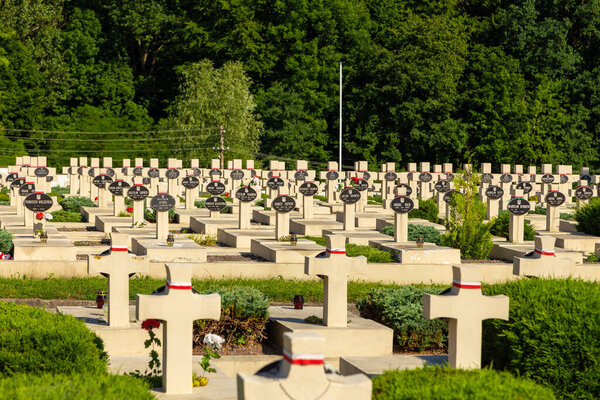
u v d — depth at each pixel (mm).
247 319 16484
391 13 95688
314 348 7891
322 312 17891
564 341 12109
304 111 88125
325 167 87188
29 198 29234
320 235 34250
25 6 85000
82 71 89125
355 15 91688
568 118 83625
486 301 12258
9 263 23438
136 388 9664
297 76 88500
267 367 8359
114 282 15250
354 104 88812
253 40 90125
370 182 53375
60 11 89312
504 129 83625
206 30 90312
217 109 79812
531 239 31844
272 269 24688
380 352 15984
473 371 10086
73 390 9188
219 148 78688
